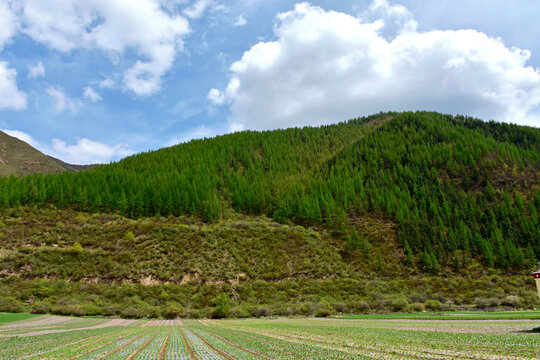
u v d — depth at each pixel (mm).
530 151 154750
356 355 20562
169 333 36531
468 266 98438
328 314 68688
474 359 18516
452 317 54312
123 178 139125
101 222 102500
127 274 76938
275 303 74250
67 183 124938
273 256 93188
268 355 21250
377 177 152875
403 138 187875
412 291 83500
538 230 107500
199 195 130375
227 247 93625
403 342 26234
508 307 70562
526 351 20438
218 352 23047
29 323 48844
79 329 41344
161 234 94812
